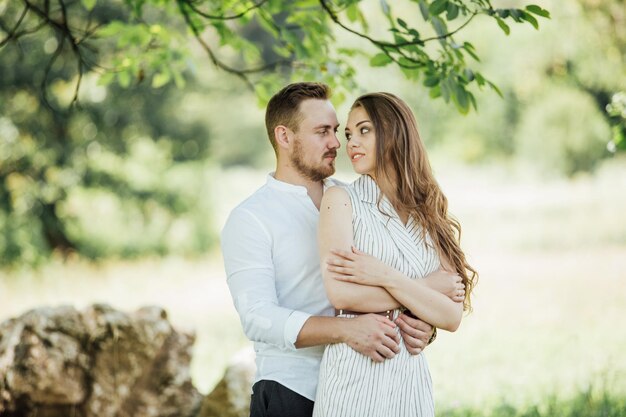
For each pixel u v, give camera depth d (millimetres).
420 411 2949
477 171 23656
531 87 19422
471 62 17938
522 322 8195
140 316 4926
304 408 3047
